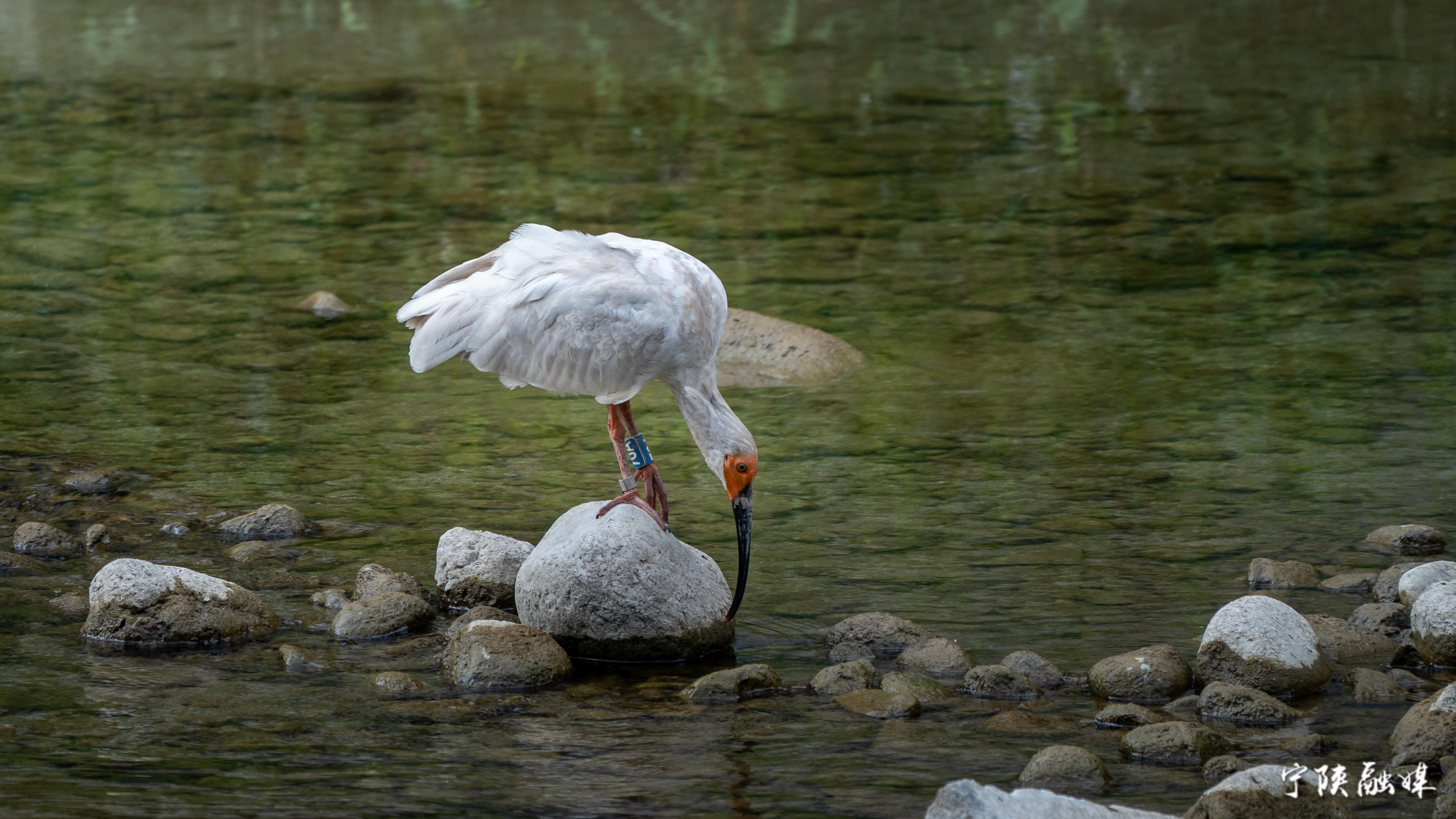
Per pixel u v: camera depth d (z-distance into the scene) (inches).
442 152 1085.1
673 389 438.0
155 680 386.6
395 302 782.5
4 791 317.1
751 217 935.0
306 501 530.9
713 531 503.5
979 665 395.5
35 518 511.8
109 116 1173.7
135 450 580.1
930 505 525.7
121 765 333.7
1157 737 343.9
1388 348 696.4
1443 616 391.2
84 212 940.6
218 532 500.7
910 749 348.2
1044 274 826.8
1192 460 565.3
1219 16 1530.5
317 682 387.5
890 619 414.9
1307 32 1453.0
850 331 737.6
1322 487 534.0
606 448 593.0
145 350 705.6
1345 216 921.5
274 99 1231.5
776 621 432.5
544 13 1574.8
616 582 404.2
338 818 308.3
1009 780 331.3
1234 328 732.7
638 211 945.5
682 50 1411.2
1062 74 1312.7
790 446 589.6
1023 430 602.9
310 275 826.2
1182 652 403.5
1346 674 390.6
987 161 1063.0
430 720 364.2
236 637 417.7
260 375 676.1
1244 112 1177.4
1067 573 464.1
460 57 1386.6
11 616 428.8
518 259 438.3
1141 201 965.2
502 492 541.6
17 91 1248.2
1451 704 344.2
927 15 1557.6
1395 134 1107.3
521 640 394.0
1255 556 474.9
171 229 908.6
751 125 1159.0
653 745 350.0
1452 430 589.3
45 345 709.3
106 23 1523.1
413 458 577.3
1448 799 307.0
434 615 440.5
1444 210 928.3
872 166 1050.7
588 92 1259.8
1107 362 688.4
